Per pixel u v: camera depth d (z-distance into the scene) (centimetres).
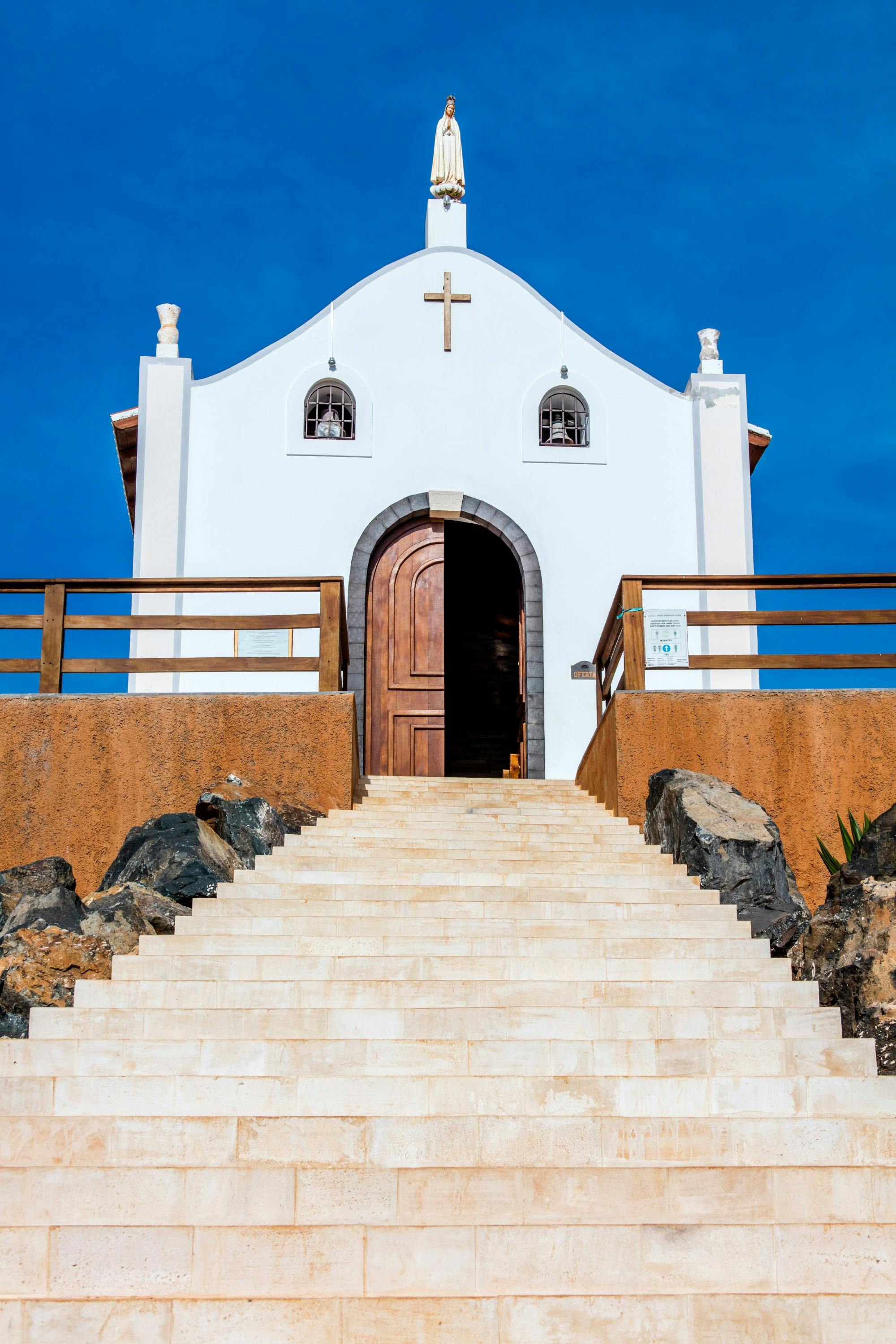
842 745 923
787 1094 498
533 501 1350
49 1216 420
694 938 667
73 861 895
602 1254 404
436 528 1350
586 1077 493
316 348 1366
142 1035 539
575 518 1348
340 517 1330
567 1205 423
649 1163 455
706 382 1376
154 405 1330
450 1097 488
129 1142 451
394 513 1332
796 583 956
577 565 1337
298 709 926
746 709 929
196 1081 486
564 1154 459
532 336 1387
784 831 908
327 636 944
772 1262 406
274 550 1318
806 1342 383
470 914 692
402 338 1377
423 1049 517
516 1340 380
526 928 665
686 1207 426
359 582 1312
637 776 919
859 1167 432
